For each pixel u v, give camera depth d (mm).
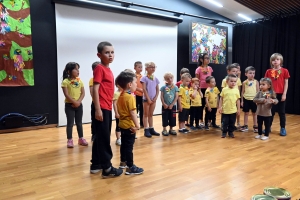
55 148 3203
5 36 3924
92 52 4750
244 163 2689
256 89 4160
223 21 6805
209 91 4301
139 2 5340
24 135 3859
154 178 2303
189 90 4242
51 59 4383
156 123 4809
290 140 3635
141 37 5398
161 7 5723
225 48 7004
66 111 3248
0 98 3967
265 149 3193
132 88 2357
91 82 3320
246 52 6914
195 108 4277
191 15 6117
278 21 6215
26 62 4133
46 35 4309
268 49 6484
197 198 1937
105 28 4867
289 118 5473
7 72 3980
